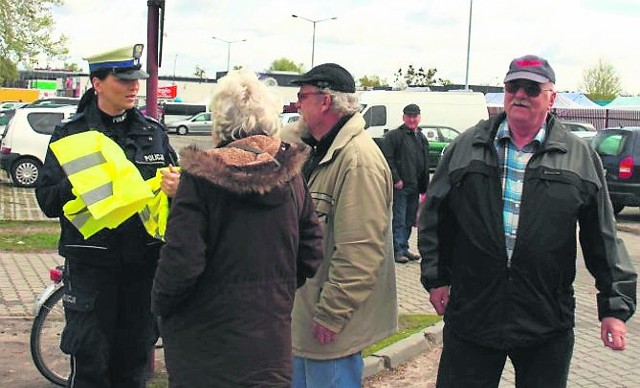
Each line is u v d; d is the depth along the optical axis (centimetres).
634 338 688
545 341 325
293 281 294
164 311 277
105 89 378
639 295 844
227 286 275
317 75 351
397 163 962
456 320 336
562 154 320
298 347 357
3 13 3425
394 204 975
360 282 337
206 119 4681
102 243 373
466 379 338
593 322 744
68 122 387
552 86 319
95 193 338
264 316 280
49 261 909
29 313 675
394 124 2627
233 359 276
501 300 323
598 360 622
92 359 382
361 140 349
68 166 343
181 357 281
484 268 324
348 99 352
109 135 384
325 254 349
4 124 2383
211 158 267
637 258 1115
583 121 4097
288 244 287
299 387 370
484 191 324
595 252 329
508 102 321
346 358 354
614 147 1524
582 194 317
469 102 2692
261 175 271
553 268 318
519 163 324
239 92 285
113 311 386
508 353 335
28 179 1716
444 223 346
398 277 906
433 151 2494
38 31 3516
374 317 363
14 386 504
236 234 274
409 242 1189
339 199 341
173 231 269
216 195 271
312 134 369
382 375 567
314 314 352
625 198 1495
